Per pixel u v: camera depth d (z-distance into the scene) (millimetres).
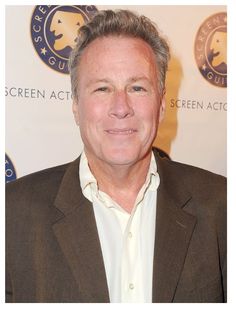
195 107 1524
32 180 990
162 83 952
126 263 870
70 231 859
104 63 848
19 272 870
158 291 830
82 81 886
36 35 1362
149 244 895
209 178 1043
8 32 1333
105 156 881
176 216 908
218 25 1523
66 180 934
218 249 927
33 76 1371
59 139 1408
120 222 911
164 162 1070
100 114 867
